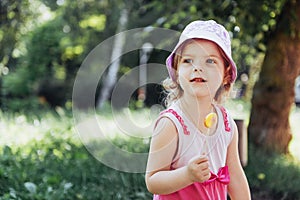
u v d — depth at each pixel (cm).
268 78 893
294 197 660
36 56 1800
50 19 1831
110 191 575
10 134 918
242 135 663
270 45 884
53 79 1791
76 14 1741
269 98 899
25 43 1803
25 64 1794
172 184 270
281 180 697
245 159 666
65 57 1839
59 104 1778
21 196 515
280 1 798
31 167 632
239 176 308
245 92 1742
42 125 1086
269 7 803
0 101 1574
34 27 1723
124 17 1548
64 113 1301
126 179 605
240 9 817
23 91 1742
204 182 282
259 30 839
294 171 751
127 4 1500
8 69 1883
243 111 1526
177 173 269
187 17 917
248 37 868
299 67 885
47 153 733
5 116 1188
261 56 1020
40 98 1691
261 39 898
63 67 1836
